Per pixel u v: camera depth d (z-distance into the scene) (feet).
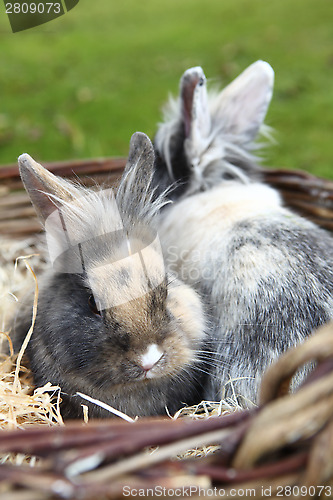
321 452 2.19
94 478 2.17
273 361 2.67
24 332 2.83
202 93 2.92
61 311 2.61
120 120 5.25
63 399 2.67
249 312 2.71
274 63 6.17
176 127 2.96
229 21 7.69
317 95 5.57
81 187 2.77
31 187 2.66
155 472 2.18
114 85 5.95
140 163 2.69
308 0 8.35
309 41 6.75
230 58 6.33
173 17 8.02
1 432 2.23
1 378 2.69
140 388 2.64
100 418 2.67
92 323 2.56
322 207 3.22
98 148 4.80
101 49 6.91
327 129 5.01
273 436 2.18
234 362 2.71
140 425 2.23
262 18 7.70
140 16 8.17
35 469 2.19
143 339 2.52
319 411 2.18
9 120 5.35
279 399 2.25
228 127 3.05
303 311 2.68
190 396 2.73
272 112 5.30
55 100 5.70
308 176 3.25
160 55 6.61
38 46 7.10
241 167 3.06
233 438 2.20
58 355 2.61
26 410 2.57
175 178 2.98
